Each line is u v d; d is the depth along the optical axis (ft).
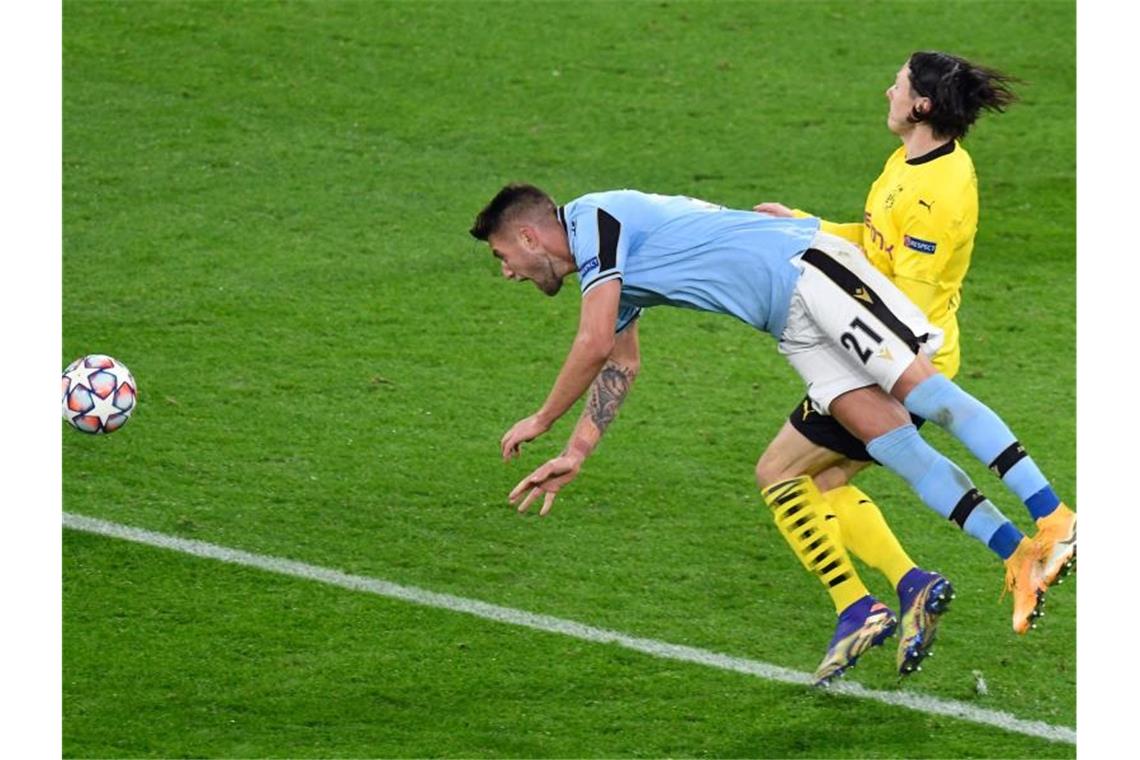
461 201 118.42
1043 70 142.31
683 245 66.33
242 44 141.49
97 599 73.72
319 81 136.05
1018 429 92.12
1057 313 106.11
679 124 131.23
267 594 74.74
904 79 67.77
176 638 71.10
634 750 64.28
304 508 82.43
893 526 82.64
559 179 121.70
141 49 139.74
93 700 66.49
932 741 65.41
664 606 74.95
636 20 149.18
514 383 95.96
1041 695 69.00
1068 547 64.13
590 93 135.95
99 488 83.20
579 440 68.69
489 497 84.07
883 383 65.05
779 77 139.74
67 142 124.57
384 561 78.02
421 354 98.84
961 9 152.76
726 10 151.74
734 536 81.15
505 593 75.56
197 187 118.93
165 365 96.02
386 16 148.05
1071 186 123.54
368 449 88.28
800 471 69.26
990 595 76.79
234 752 63.41
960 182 66.90
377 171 122.42
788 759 63.87
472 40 144.36
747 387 96.63
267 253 110.32
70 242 110.42
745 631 73.15
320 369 96.53
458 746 64.18
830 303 65.21
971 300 107.45
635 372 69.62
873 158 126.31
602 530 81.41
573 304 105.91
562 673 69.41
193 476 84.84
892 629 66.69
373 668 69.36
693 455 88.74
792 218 67.82
